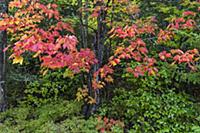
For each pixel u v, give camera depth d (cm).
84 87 593
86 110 603
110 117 603
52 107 637
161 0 741
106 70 530
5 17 504
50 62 450
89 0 589
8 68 726
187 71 649
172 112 605
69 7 673
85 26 593
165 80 651
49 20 633
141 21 567
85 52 504
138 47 505
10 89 733
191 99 661
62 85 728
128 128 597
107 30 586
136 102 622
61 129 512
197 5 638
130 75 659
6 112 619
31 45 426
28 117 625
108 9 561
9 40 680
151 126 588
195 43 616
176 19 546
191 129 579
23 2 493
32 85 717
